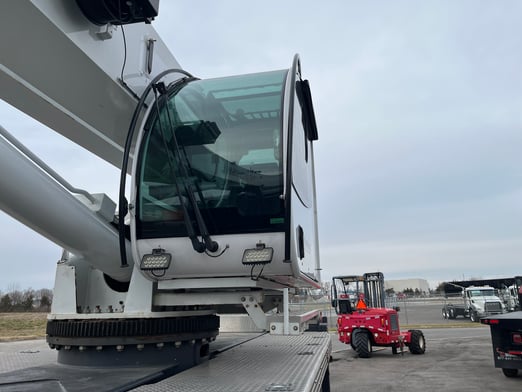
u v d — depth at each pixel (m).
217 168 2.17
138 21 2.18
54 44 1.96
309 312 4.86
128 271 2.38
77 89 2.27
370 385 8.24
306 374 1.95
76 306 2.26
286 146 2.13
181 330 2.25
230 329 4.56
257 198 2.08
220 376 1.91
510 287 28.42
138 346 2.12
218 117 2.30
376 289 15.24
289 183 2.04
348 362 11.23
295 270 2.08
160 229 2.13
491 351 12.92
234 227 2.05
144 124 2.33
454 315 27.84
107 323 2.10
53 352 3.15
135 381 1.78
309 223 2.95
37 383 1.75
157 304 2.27
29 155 1.89
